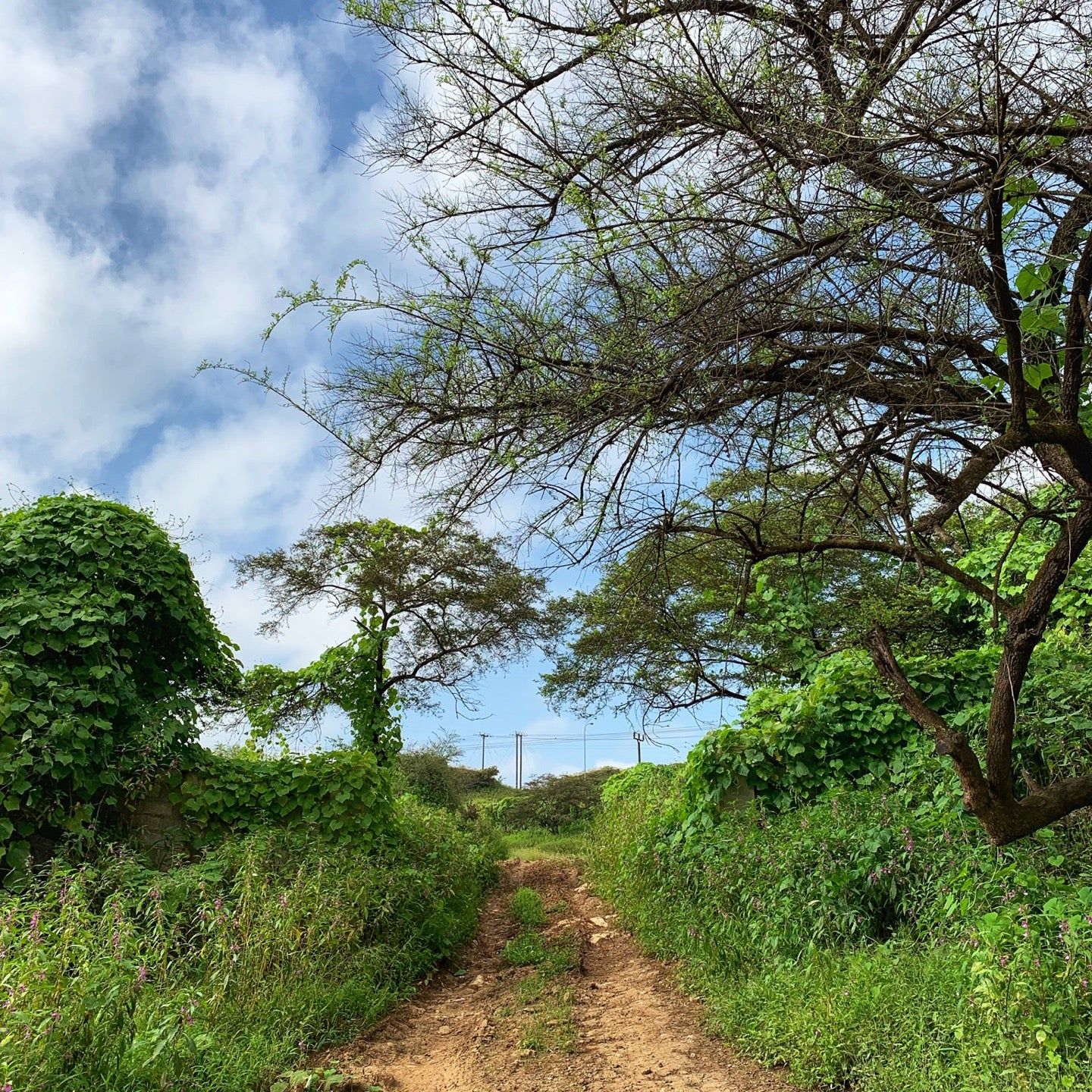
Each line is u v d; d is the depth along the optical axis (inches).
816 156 96.2
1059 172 95.7
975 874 181.6
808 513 165.0
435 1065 182.7
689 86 100.6
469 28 111.0
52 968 144.2
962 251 93.5
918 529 119.1
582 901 412.5
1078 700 231.8
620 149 111.8
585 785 989.8
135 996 144.5
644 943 278.7
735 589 313.3
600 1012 216.1
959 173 96.3
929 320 100.7
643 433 110.6
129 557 297.4
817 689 293.3
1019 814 134.1
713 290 103.4
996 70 87.4
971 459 119.0
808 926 203.5
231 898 242.1
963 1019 136.9
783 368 113.5
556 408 114.7
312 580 569.0
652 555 141.1
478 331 118.4
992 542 315.3
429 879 319.0
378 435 128.2
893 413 105.3
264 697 538.9
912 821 213.9
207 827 285.6
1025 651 130.5
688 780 316.2
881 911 200.4
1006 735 131.3
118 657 285.7
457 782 834.2
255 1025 180.7
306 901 236.8
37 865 242.1
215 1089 145.0
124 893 226.2
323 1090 154.6
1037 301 100.1
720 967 216.2
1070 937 130.5
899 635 378.6
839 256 99.3
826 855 215.8
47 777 251.8
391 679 584.4
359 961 231.9
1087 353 114.6
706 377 106.7
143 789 270.7
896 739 283.4
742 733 300.2
